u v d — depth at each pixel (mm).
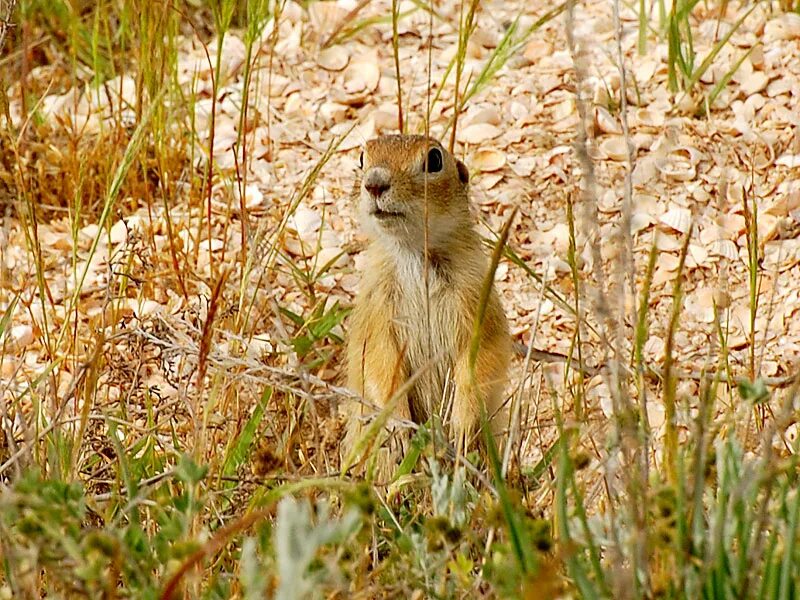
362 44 15141
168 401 10375
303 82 14703
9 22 12336
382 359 10531
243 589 7004
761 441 8742
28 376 10812
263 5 14391
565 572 7012
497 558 6555
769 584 6277
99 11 14602
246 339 10836
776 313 11758
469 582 6703
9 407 10055
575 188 13133
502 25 15141
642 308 7547
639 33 14430
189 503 6625
